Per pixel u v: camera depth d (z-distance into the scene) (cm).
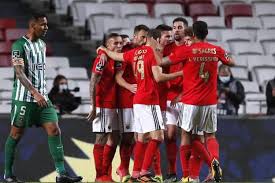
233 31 4894
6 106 4003
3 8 5078
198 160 2878
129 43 3089
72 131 3297
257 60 4697
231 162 3391
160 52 3000
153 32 2809
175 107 3027
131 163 3253
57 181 2731
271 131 3453
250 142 3425
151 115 2808
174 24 3023
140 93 2816
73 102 3644
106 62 2952
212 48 2781
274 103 3797
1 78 4312
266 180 3409
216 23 4944
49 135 2733
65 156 3272
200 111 2778
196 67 2770
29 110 2711
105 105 2984
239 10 5153
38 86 2714
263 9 5175
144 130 2808
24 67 2689
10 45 4631
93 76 2942
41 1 5138
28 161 3253
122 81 2952
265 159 3425
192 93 2778
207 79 2777
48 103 2731
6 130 3250
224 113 3766
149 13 5028
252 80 4644
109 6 4912
